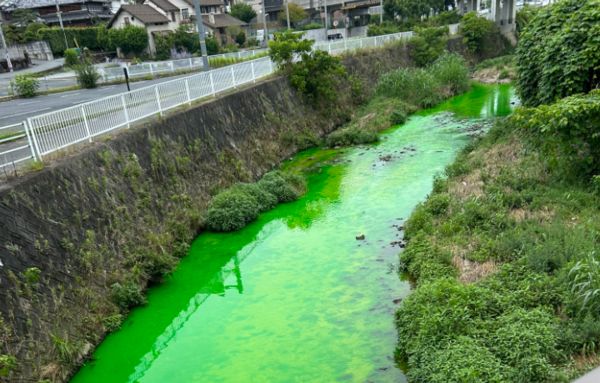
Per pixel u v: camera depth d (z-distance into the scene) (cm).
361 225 1427
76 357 912
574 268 824
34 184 1027
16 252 908
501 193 1264
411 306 908
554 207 1137
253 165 1892
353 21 6112
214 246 1402
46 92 2925
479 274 966
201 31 2030
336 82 2702
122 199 1253
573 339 705
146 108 1559
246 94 2084
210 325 1048
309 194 1720
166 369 920
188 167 1563
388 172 1838
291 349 927
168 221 1379
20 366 802
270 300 1109
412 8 5291
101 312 1028
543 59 1428
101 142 1309
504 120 1917
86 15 5800
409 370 796
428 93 2955
